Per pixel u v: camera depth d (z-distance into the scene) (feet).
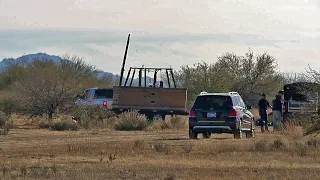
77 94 549.95
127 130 452.35
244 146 298.15
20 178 202.18
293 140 325.01
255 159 257.55
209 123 363.76
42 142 332.19
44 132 409.69
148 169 224.74
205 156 267.59
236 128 362.74
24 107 529.45
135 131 440.04
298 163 245.45
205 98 367.66
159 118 537.24
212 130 363.56
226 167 231.09
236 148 292.20
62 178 202.08
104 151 282.97
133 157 263.70
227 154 274.16
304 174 214.07
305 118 349.82
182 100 537.24
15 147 303.89
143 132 426.92
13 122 481.05
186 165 236.22
